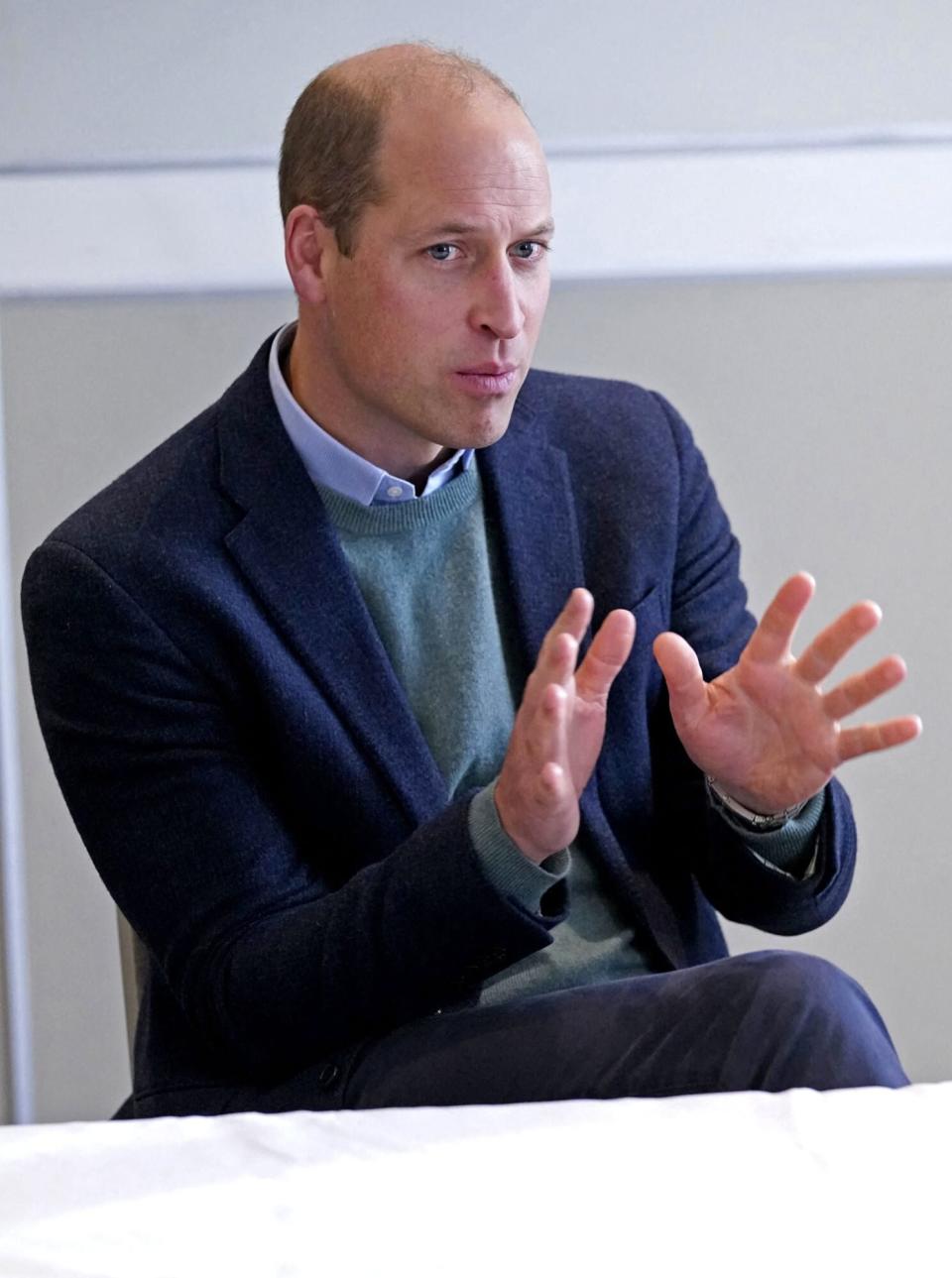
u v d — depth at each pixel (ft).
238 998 15.01
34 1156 10.09
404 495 16.49
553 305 26.03
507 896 13.83
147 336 25.81
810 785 14.42
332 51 25.20
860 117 25.66
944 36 25.54
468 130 15.02
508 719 16.81
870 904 27.25
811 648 14.15
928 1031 27.50
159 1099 16.01
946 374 26.50
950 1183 9.32
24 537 26.05
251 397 16.83
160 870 15.74
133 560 15.92
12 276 25.39
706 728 14.49
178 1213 9.39
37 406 25.89
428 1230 9.09
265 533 16.19
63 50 25.02
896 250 25.93
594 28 25.31
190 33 25.09
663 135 25.54
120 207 25.32
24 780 26.20
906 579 26.89
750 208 25.72
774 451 26.55
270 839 15.78
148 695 15.81
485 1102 13.71
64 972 26.53
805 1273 8.59
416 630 16.78
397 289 15.19
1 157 25.13
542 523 17.16
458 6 25.20
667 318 26.13
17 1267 8.87
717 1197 9.30
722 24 25.38
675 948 16.78
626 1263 8.71
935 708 27.09
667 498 17.84
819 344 26.35
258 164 25.38
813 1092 10.44
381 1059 14.51
